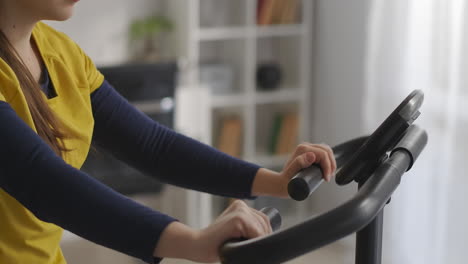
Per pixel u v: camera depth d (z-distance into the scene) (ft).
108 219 2.96
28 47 4.11
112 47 13.12
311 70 13.67
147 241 2.93
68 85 4.28
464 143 10.15
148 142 4.44
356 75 12.60
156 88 10.96
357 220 2.73
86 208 2.97
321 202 13.69
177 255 2.93
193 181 4.33
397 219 11.32
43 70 4.20
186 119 12.01
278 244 2.62
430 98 10.63
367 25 12.14
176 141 4.41
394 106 11.45
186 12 12.48
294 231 2.65
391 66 11.42
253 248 2.65
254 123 13.37
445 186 10.47
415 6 10.88
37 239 4.06
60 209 2.99
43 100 3.91
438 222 10.63
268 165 13.66
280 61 14.19
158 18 13.25
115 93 4.61
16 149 3.06
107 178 10.87
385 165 3.25
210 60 13.89
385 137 3.36
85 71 4.49
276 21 13.28
